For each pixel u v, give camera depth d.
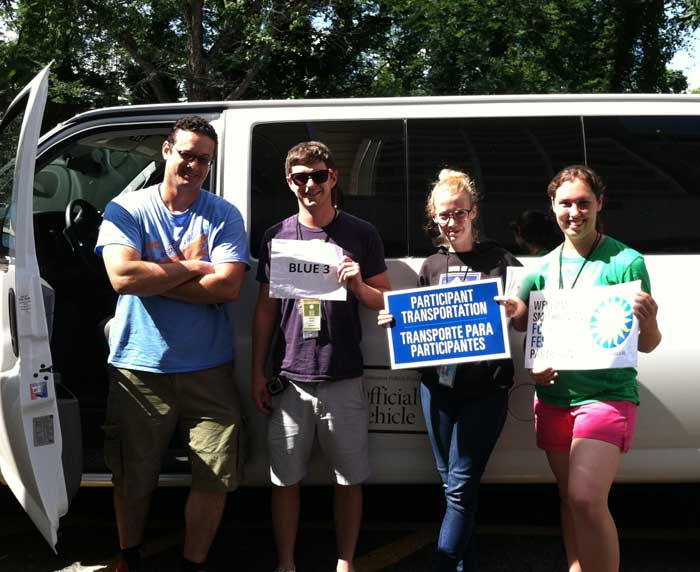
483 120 3.57
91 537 3.90
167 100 18.78
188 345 3.12
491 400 3.04
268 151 3.58
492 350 2.96
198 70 18.06
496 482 3.54
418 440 3.48
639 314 2.74
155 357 3.11
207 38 19.50
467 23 18.56
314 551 3.77
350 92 21.59
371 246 3.23
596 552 2.73
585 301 2.85
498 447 3.50
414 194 3.52
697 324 3.41
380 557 3.74
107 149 3.88
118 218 3.09
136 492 3.16
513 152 3.54
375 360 3.46
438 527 4.10
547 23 18.50
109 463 3.20
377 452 3.49
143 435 3.15
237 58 17.84
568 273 2.91
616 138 3.54
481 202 3.51
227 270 3.10
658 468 3.49
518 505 4.44
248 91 20.59
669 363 3.41
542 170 3.52
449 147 3.55
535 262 3.44
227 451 3.15
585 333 2.83
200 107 3.66
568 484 2.81
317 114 3.60
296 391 3.20
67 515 4.20
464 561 3.17
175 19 18.23
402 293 3.03
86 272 4.02
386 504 4.46
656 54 19.11
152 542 3.89
